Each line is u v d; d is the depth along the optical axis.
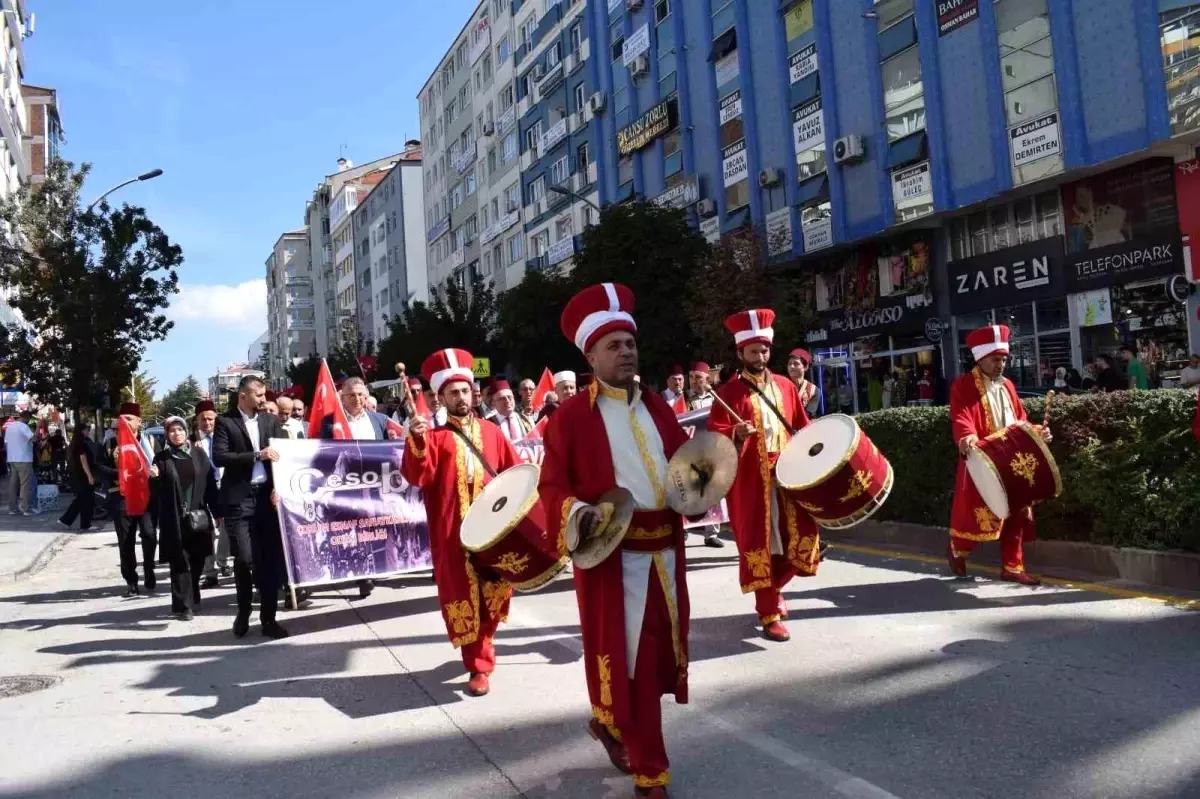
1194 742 4.11
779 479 6.18
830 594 7.54
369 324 83.88
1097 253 19.36
